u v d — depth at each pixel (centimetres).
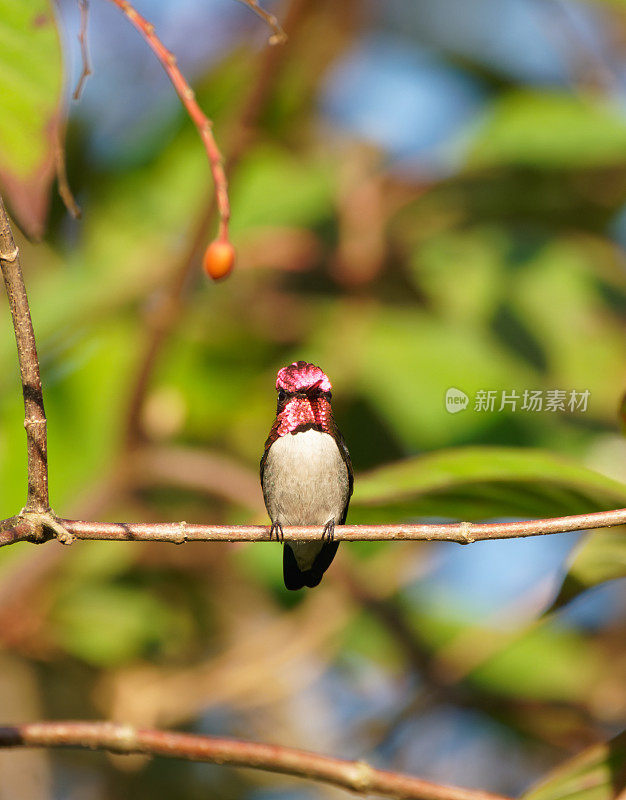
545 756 1145
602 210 1153
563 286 1102
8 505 1009
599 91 1258
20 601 1072
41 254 1214
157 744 540
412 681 1158
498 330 1072
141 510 1091
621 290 1118
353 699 1197
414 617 1147
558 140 1065
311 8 977
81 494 1031
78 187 1212
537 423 1013
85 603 1159
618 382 1052
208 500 1122
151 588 1202
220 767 1188
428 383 1028
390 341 1060
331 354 1070
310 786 1189
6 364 1041
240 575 1208
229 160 978
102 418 1063
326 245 1127
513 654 1135
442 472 527
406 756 1135
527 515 556
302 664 1177
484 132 1090
